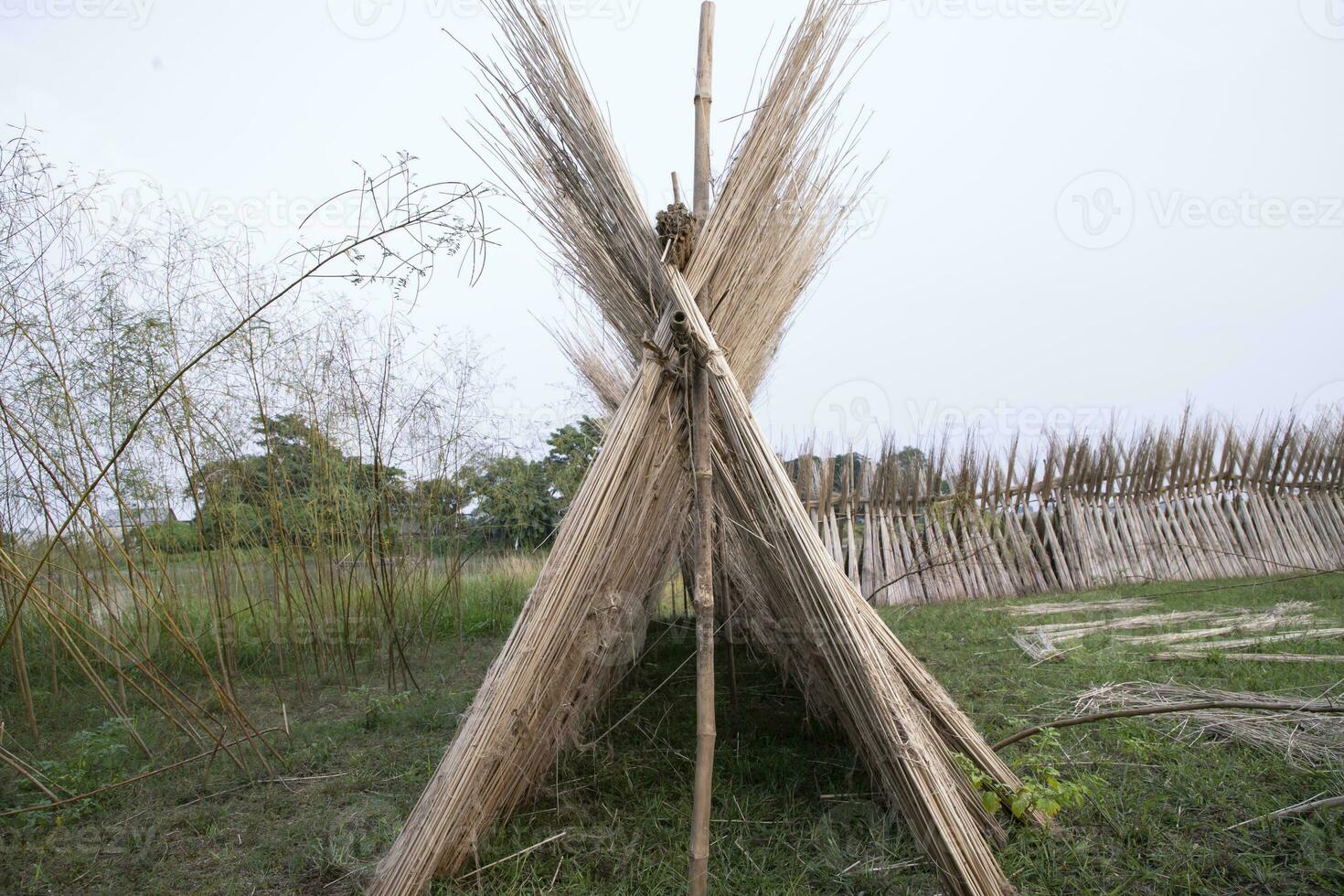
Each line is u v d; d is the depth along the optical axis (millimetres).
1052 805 2352
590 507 2371
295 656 4512
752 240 2553
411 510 5277
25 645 4324
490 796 2291
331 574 4629
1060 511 8367
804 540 2250
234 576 4914
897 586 7699
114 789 3045
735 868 2289
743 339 2582
